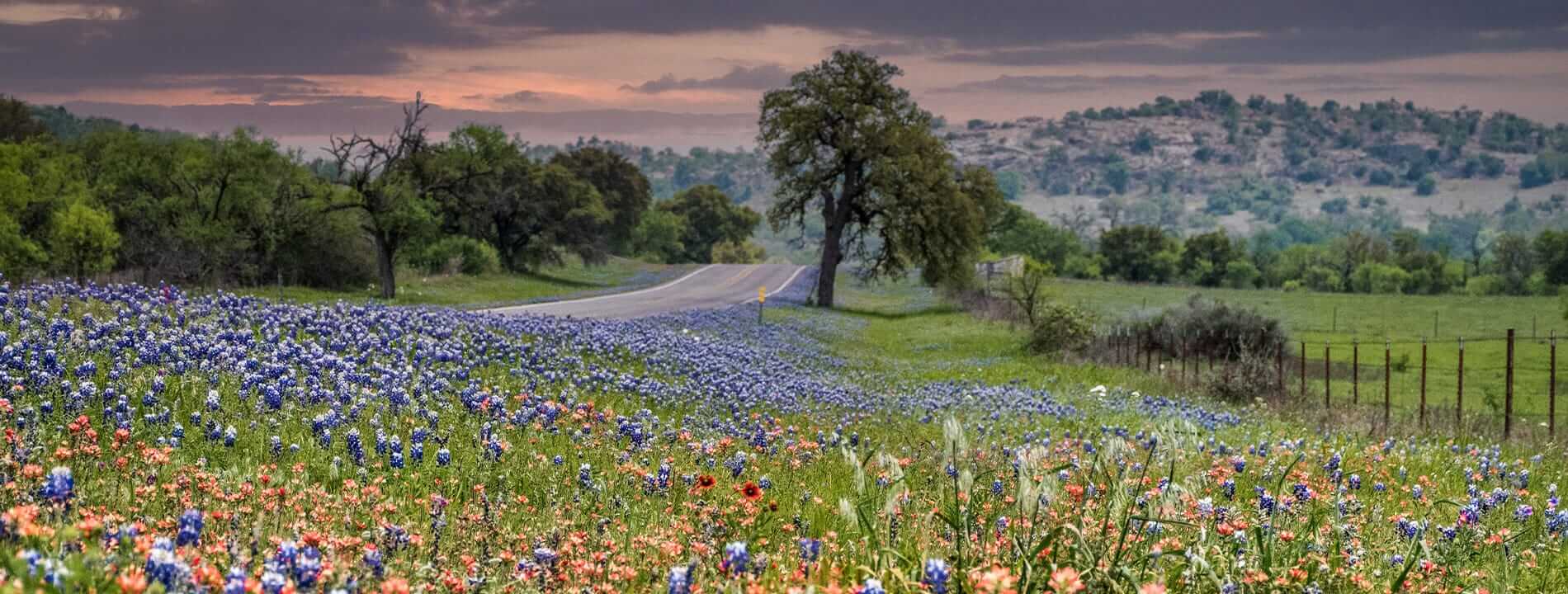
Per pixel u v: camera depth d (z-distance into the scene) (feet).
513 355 57.93
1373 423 64.80
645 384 55.42
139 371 34.40
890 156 232.12
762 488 29.14
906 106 235.81
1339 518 21.42
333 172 192.75
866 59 230.48
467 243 248.32
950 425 23.54
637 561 19.94
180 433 27.09
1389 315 315.78
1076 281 436.76
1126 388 93.81
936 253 230.27
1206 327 132.77
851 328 182.19
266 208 187.21
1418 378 138.72
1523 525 29.27
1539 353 183.42
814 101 231.30
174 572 12.86
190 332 45.68
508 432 34.45
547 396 46.65
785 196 241.35
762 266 433.07
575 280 303.68
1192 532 21.79
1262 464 39.81
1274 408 77.46
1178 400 82.69
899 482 21.16
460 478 26.58
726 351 90.38
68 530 13.50
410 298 184.03
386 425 33.42
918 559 17.98
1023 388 89.30
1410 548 22.98
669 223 531.91
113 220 162.20
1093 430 54.90
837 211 239.50
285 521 19.61
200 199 182.50
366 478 25.35
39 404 28.22
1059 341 135.85
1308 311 325.83
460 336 61.41
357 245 206.80
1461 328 271.90
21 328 39.65
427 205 190.29
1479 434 63.46
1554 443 56.90
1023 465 21.97
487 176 251.60
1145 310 252.21
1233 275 482.69
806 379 80.48
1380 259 485.56
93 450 22.16
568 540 20.24
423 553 18.83
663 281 320.29
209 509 19.71
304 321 56.59
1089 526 20.85
